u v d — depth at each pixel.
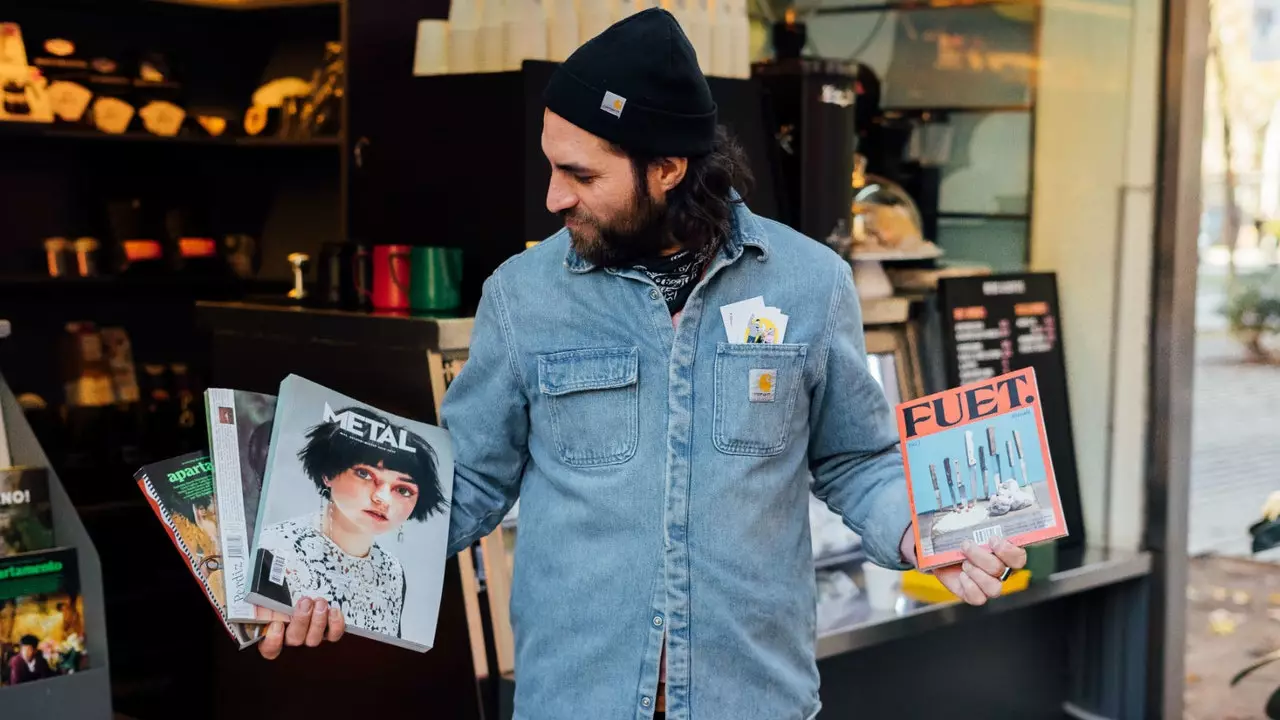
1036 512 1.64
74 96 3.90
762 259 1.69
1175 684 3.58
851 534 3.25
